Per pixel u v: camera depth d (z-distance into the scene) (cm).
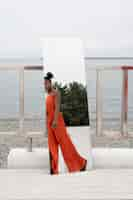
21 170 713
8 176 650
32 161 751
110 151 777
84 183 598
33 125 1050
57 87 789
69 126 767
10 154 762
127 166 758
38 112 2475
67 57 821
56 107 753
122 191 552
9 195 539
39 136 812
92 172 683
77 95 786
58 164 739
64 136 757
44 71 800
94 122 1598
